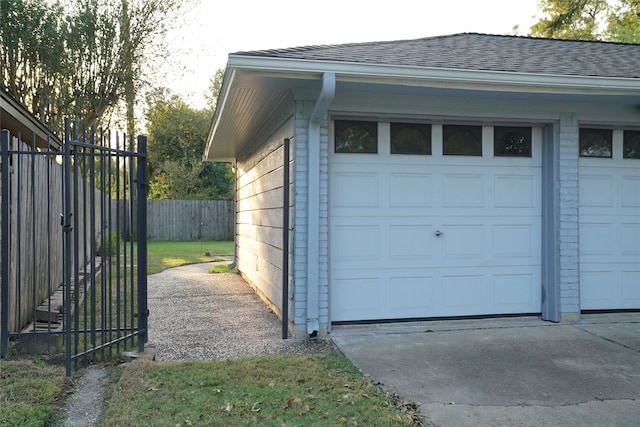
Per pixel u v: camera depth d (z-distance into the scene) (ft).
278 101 19.19
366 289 18.38
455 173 19.07
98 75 48.26
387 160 18.51
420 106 17.99
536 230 19.71
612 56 22.34
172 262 42.14
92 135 13.38
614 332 17.79
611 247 20.34
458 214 19.08
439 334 17.42
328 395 11.55
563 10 69.87
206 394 11.54
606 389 12.27
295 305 17.10
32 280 16.93
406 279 18.70
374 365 14.03
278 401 11.14
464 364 14.16
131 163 14.74
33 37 44.42
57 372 12.80
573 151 19.31
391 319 18.56
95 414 10.69
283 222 17.56
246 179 32.53
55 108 47.26
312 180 17.01
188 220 67.87
